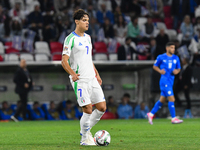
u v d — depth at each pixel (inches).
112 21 3075.8
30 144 805.9
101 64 2404.0
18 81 2085.4
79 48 748.6
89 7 2957.7
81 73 753.0
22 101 2103.8
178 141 846.5
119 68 2645.2
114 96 2795.3
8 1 3053.6
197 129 1274.6
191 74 2469.2
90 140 762.8
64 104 2596.0
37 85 2689.5
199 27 3083.2
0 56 2559.1
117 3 3275.1
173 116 1588.3
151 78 2536.9
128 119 2368.4
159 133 1104.8
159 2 3201.3
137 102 2746.1
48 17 2898.6
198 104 2674.7
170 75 1553.9
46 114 2480.3
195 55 2758.4
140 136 999.6
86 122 751.7
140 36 2913.4
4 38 2753.4
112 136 1002.7
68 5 3046.3
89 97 754.8
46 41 2773.1
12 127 1537.9
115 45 2792.8
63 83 2736.2
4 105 2452.0
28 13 3041.3
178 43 2726.4
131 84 2800.2
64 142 842.2
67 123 1872.5
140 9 3223.4
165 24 3228.3
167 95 1562.5
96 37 2888.8
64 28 2856.8
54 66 2401.6
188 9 3164.4
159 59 1552.7
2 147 741.3
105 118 2496.3
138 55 2714.1
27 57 2610.7
